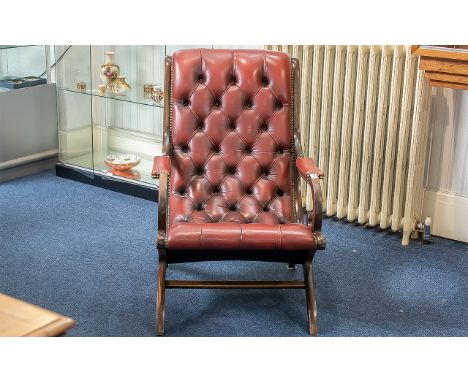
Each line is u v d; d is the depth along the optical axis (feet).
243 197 10.03
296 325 9.37
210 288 9.37
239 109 10.12
